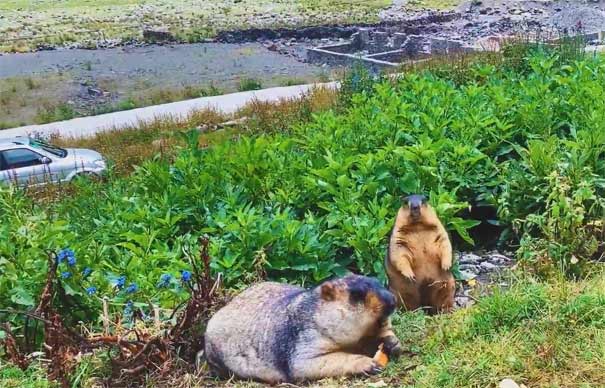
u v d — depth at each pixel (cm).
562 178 573
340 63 2828
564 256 525
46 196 952
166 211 634
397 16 3734
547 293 463
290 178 660
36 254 527
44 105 2439
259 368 429
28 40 3594
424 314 489
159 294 514
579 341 427
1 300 498
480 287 550
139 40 3556
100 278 521
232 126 1520
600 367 411
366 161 637
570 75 800
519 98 736
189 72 2884
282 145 710
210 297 462
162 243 604
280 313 430
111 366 443
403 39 2970
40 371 452
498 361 418
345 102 1195
